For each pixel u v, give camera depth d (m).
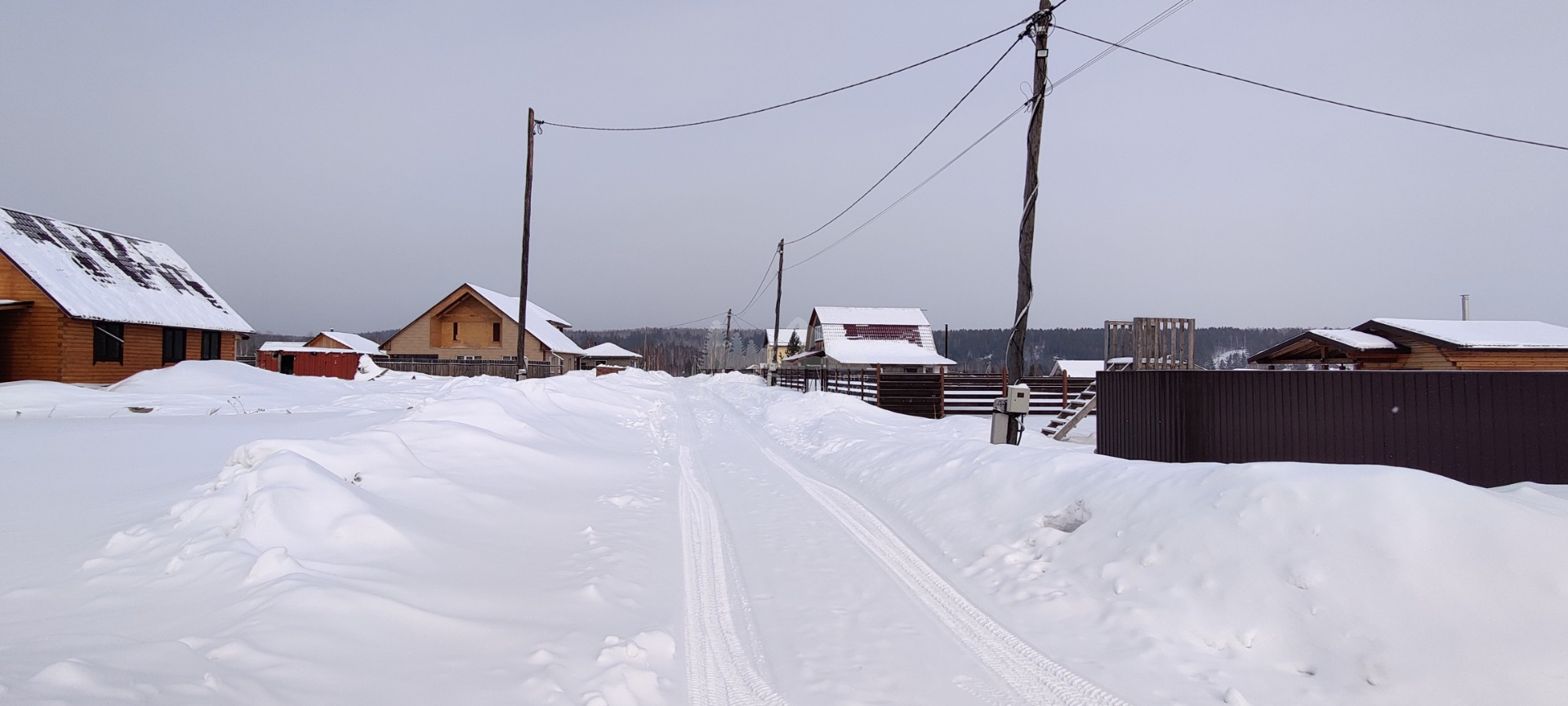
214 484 6.83
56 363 24.02
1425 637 4.12
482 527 6.83
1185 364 13.09
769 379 51.62
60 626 3.88
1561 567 4.29
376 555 5.35
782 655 4.55
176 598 4.34
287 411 18.67
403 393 24.78
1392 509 4.84
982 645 4.73
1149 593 5.13
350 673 3.55
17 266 23.72
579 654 4.13
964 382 23.16
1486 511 4.69
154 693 2.90
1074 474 7.27
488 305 49.81
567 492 8.92
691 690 4.06
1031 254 12.15
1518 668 3.84
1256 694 4.02
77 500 6.80
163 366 28.33
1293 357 24.98
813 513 8.45
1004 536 6.73
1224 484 5.74
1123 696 4.03
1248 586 4.84
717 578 6.02
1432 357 20.91
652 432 16.80
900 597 5.60
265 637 3.67
